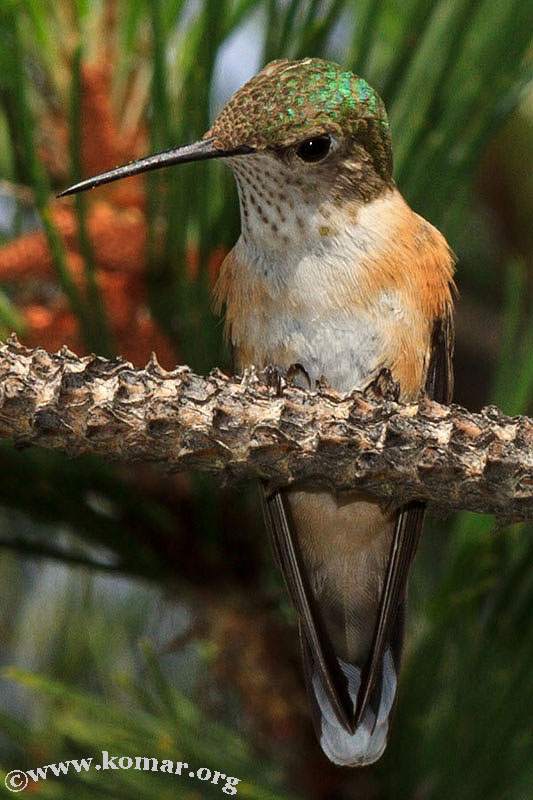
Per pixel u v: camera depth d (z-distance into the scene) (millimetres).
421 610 7840
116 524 6836
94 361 5164
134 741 6934
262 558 7184
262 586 7219
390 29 7402
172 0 7012
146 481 6930
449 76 6645
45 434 5094
